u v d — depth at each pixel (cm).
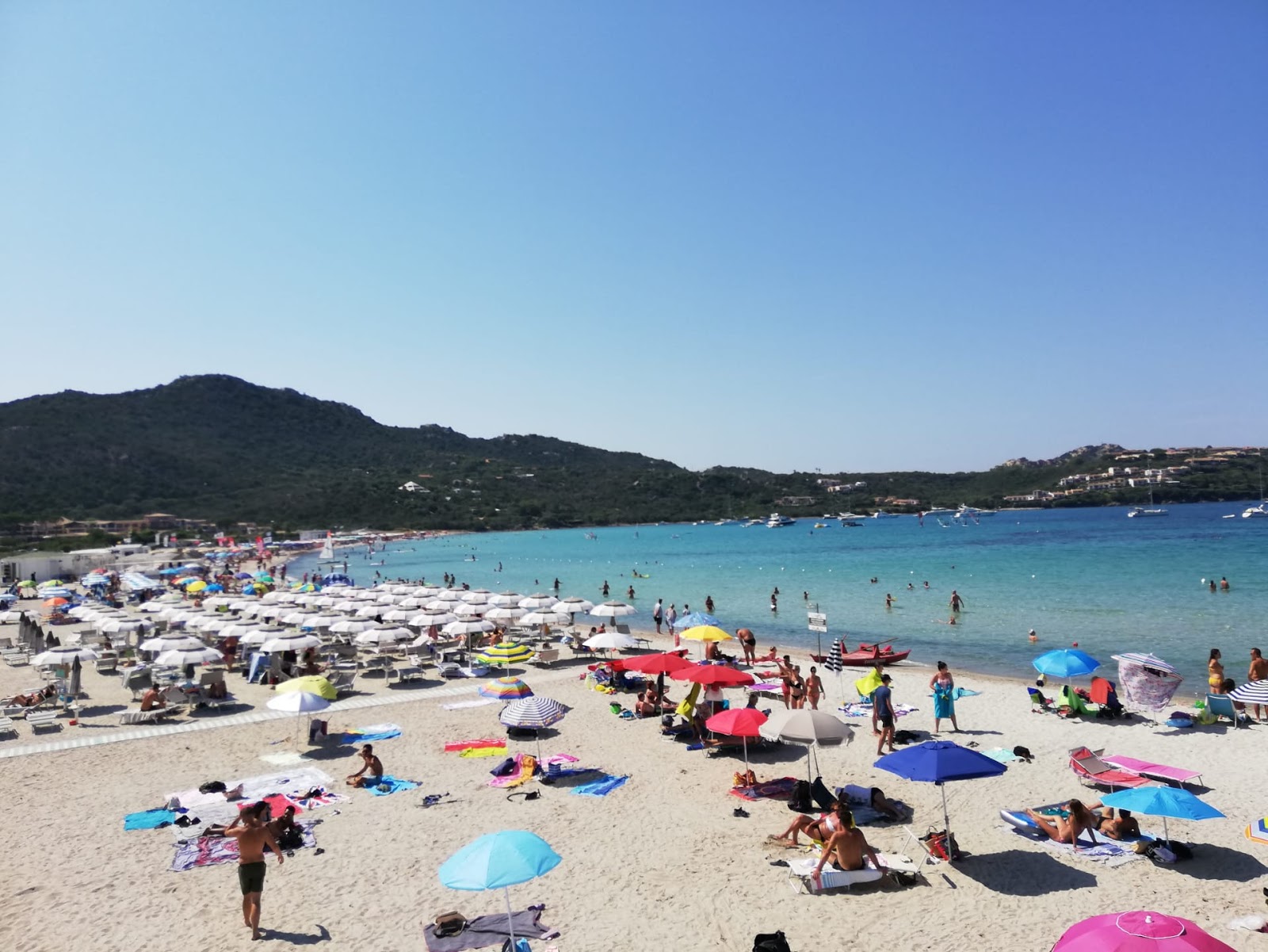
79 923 953
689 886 1012
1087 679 2330
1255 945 822
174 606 3597
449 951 859
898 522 19562
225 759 1620
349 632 2748
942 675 1681
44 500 14550
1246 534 9806
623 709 1941
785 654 2917
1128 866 1023
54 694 2142
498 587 6600
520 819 1258
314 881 1054
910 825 1187
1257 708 1700
